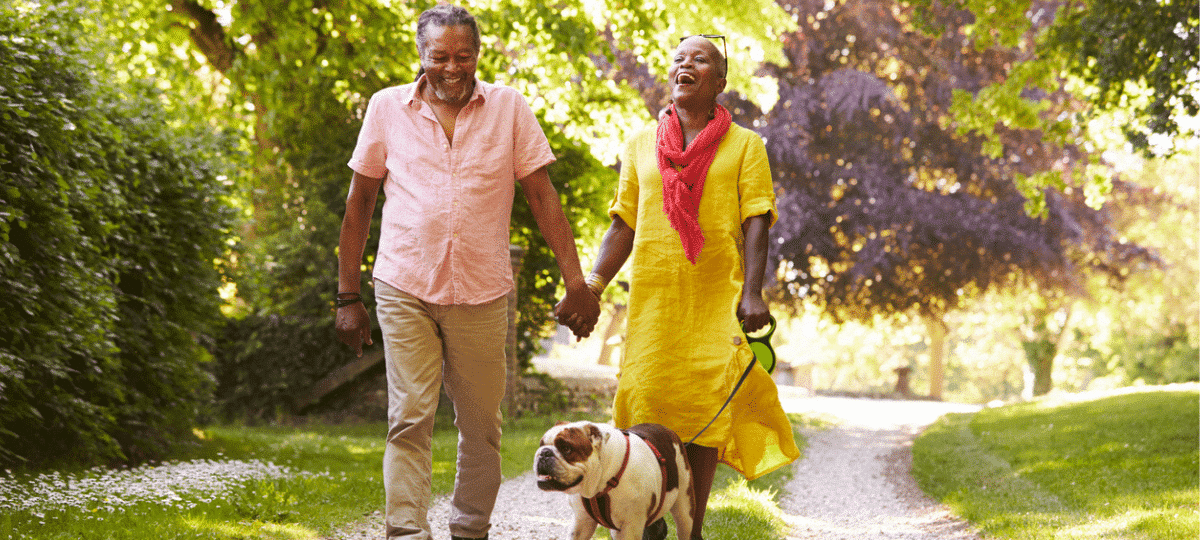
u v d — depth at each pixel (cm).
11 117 624
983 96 1317
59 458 743
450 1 1401
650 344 401
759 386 396
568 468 335
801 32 2642
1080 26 1014
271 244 1561
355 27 1512
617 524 357
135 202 819
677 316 400
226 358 1605
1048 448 1032
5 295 624
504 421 1502
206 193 930
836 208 2544
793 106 2527
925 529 677
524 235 1702
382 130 368
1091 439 1048
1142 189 3412
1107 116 1361
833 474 1066
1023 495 764
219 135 1017
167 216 879
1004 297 3306
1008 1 1189
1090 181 1427
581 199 1733
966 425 1510
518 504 717
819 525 704
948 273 2689
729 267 400
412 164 362
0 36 613
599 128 1736
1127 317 3766
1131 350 3584
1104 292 3347
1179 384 1867
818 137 2573
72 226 656
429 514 641
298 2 1455
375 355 1614
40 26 675
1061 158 2697
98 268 749
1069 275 2788
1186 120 976
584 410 1905
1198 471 765
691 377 398
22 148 624
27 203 643
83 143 700
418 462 359
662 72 1501
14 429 700
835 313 2753
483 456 382
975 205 2648
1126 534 552
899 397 3397
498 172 368
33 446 720
